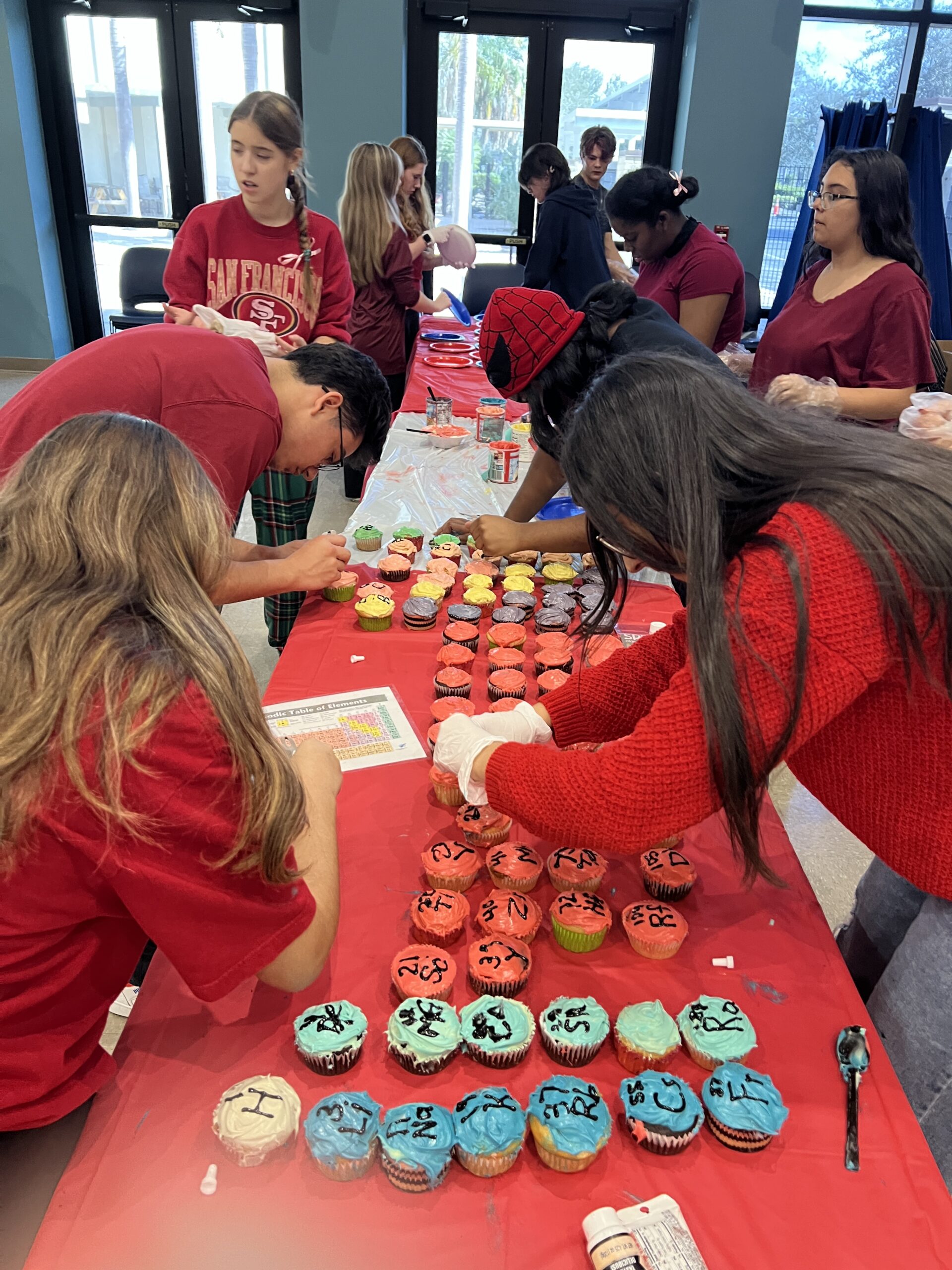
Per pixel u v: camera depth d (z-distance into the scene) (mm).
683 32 5434
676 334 1475
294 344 2471
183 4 5348
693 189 2576
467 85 5598
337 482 4727
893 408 2184
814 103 5590
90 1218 750
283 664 1626
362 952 1026
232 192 5988
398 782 1304
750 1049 907
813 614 742
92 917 760
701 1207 777
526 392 1579
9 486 763
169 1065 886
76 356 1376
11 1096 774
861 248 2279
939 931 990
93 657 668
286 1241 738
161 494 757
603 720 1180
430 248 4543
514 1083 895
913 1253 743
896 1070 1033
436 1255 731
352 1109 810
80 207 5977
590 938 1038
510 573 1988
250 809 714
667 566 872
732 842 1024
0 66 5297
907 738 887
